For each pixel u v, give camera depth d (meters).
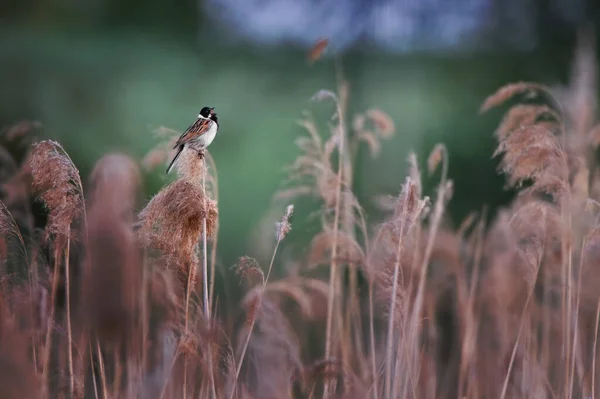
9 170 12.93
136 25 47.62
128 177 8.83
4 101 36.34
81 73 41.44
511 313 11.94
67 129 35.78
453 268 12.34
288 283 11.88
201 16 50.19
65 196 8.63
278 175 36.06
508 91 10.64
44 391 8.62
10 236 9.34
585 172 10.55
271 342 9.84
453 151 35.41
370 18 45.84
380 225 10.09
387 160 25.80
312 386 9.30
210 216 8.37
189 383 8.98
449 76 44.12
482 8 46.75
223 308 11.51
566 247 10.05
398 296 9.49
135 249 8.66
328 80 44.97
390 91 42.75
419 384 10.62
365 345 11.66
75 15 45.31
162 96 43.59
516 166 9.73
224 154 39.00
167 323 9.21
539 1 43.44
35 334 9.04
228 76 47.47
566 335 10.16
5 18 42.78
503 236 12.99
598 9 40.16
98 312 8.36
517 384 11.05
